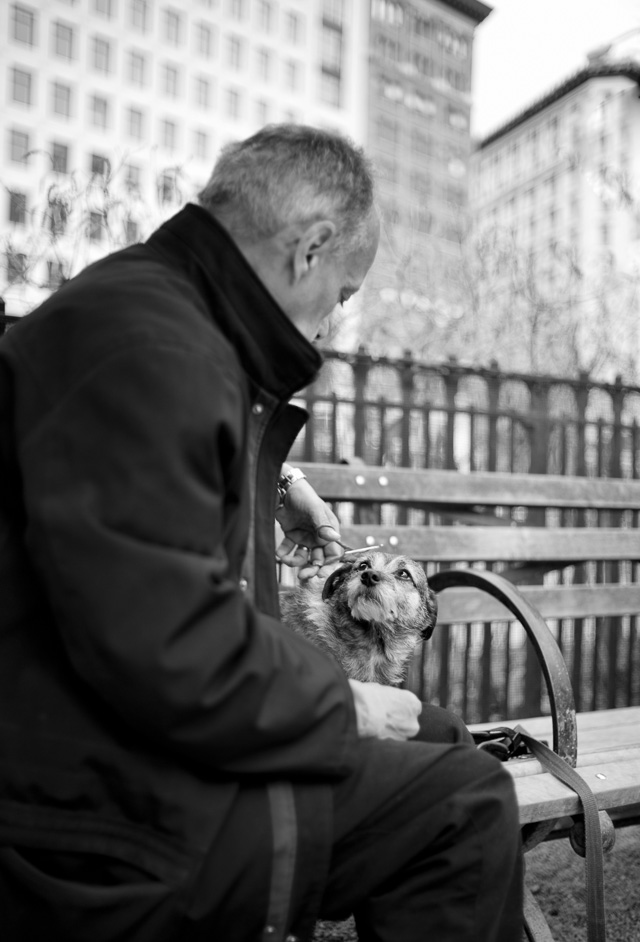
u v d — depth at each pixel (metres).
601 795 1.98
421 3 70.06
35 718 1.26
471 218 8.44
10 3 47.31
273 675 1.26
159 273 1.41
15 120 47.66
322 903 1.45
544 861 2.91
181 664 1.14
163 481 1.16
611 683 4.52
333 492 3.28
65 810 1.24
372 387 4.38
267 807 1.30
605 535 3.84
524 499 3.73
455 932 1.36
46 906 1.21
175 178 4.58
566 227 50.91
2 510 1.33
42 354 1.28
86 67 50.31
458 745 1.53
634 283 7.11
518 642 5.71
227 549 1.37
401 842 1.39
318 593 2.84
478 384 4.95
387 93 67.62
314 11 61.97
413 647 2.79
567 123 55.53
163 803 1.24
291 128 1.65
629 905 2.59
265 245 1.58
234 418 1.28
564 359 6.93
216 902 1.25
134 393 1.18
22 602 1.29
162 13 53.41
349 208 1.61
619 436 4.45
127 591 1.12
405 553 3.36
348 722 1.35
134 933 1.20
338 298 1.78
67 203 4.12
